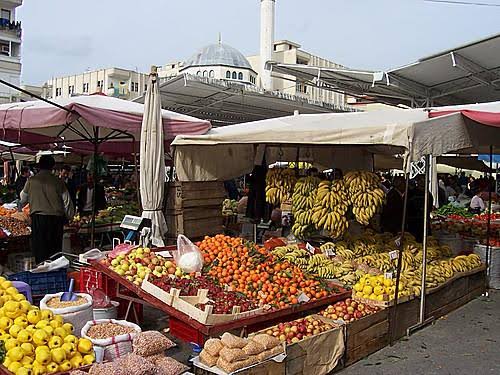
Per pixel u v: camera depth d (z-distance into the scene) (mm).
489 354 5367
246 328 4859
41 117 6984
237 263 5840
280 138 6219
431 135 5391
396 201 8914
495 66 13469
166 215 8047
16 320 3648
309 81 16297
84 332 4141
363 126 5469
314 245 7570
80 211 10539
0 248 8141
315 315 5184
